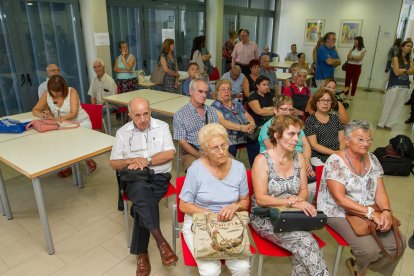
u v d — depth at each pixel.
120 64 4.91
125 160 2.11
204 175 1.67
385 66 8.13
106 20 4.88
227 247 1.47
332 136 2.56
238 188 1.73
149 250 2.20
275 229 1.55
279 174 1.74
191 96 2.61
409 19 7.96
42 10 4.34
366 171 1.81
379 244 1.66
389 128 4.95
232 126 2.87
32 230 2.39
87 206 2.73
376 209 1.81
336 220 1.79
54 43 4.59
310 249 1.53
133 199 1.90
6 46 4.08
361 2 8.18
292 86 3.71
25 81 4.31
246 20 8.62
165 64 4.91
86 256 2.12
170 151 2.18
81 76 5.02
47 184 3.10
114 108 4.56
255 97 3.42
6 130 2.49
